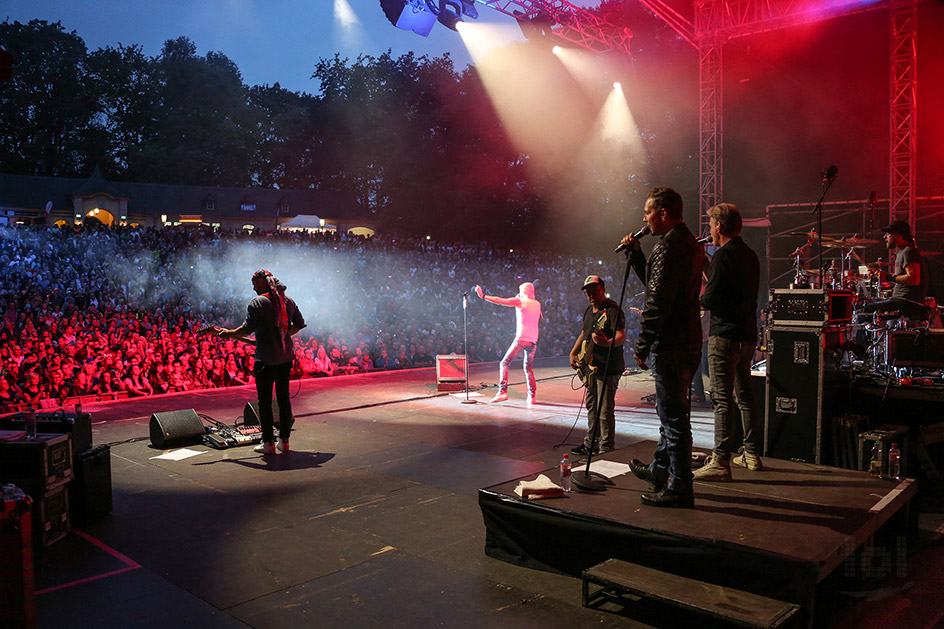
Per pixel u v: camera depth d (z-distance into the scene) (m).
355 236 22.42
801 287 5.61
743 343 4.39
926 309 6.59
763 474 4.45
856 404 5.84
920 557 4.20
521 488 3.97
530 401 9.88
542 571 3.82
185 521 4.69
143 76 58.88
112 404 9.73
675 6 18.42
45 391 9.83
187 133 55.53
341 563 3.93
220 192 45.22
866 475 4.41
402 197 39.06
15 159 52.88
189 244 17.91
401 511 4.88
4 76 3.79
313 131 53.84
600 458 4.86
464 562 3.95
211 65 60.00
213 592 3.55
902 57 15.82
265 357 6.49
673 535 3.31
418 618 3.25
